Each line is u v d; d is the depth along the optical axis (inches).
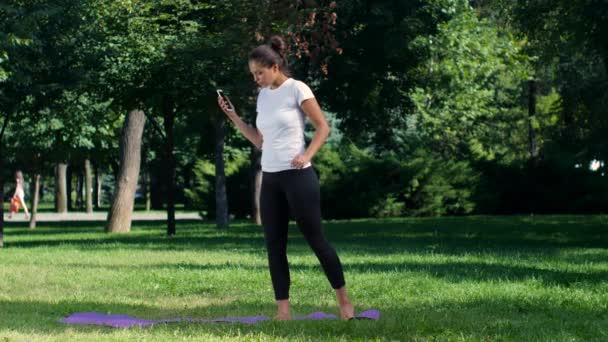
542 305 355.3
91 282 449.7
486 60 1371.8
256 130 307.3
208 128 1477.6
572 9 857.5
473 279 454.3
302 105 293.0
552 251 692.1
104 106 1279.5
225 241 849.5
